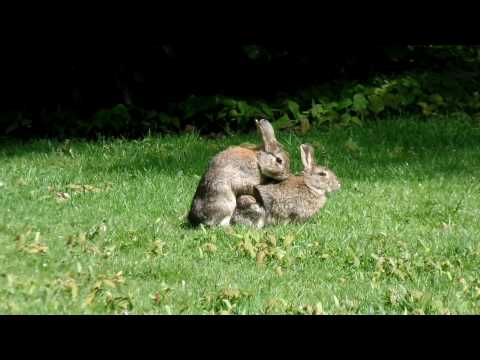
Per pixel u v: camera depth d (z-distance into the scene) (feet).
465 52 91.71
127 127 78.02
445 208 53.52
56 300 34.24
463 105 82.38
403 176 61.82
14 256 40.29
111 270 39.55
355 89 82.33
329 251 43.83
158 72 83.61
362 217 50.93
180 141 72.54
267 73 85.66
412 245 45.52
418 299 36.94
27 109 81.10
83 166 64.49
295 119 78.64
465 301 37.63
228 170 47.52
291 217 48.60
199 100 79.61
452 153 68.80
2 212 49.14
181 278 39.29
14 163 64.69
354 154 68.54
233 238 45.06
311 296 37.50
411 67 89.20
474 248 45.06
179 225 48.55
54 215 49.42
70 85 81.25
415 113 81.56
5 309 32.81
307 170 49.26
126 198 54.08
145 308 34.76
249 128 78.89
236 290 36.60
